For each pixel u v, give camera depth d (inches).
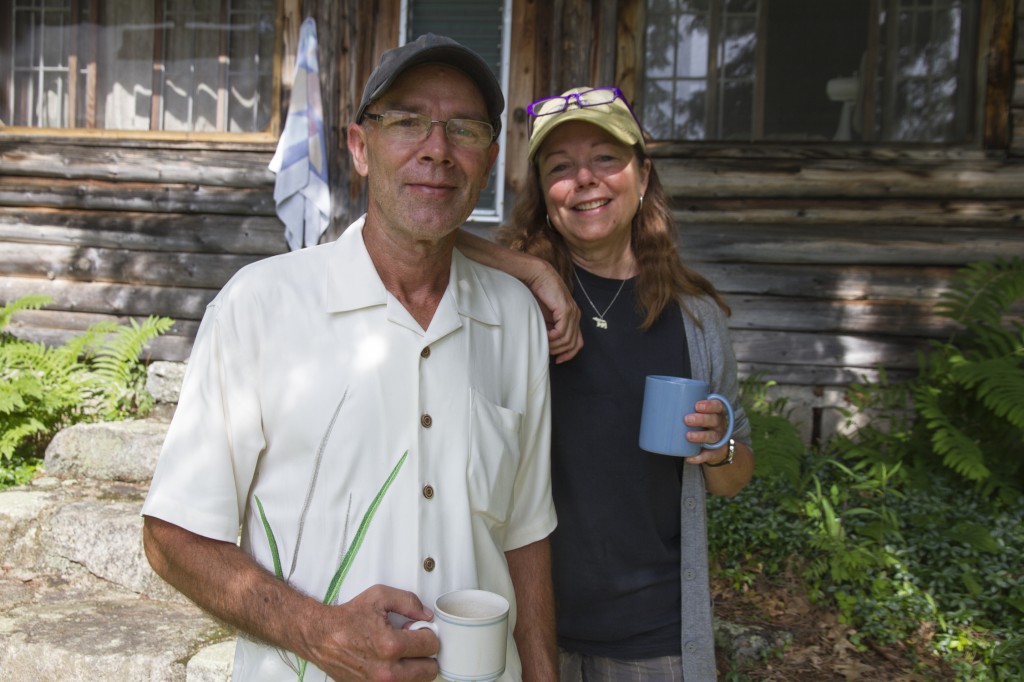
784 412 162.6
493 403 53.0
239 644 51.9
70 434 149.4
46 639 102.8
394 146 49.2
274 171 167.6
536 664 56.3
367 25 171.5
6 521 127.6
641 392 69.1
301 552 47.7
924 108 160.7
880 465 134.0
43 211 182.9
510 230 75.9
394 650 42.6
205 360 49.0
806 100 163.2
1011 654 100.0
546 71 167.3
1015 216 156.9
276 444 48.7
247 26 180.4
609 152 68.1
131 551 119.5
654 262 71.3
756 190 162.1
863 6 159.5
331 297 49.6
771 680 98.7
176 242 179.5
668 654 68.2
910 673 99.8
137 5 182.1
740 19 163.0
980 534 116.0
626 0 163.8
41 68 184.7
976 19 156.7
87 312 183.3
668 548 69.8
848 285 161.0
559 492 68.4
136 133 181.9
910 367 159.5
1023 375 130.7
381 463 48.3
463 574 49.6
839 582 113.7
